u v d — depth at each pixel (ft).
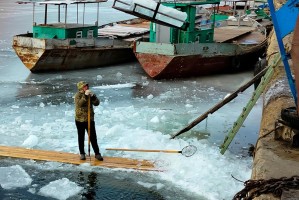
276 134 20.26
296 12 17.24
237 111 42.88
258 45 62.49
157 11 53.21
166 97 48.08
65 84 53.01
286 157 17.94
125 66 65.82
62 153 30.17
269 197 14.21
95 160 28.94
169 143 31.99
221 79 58.34
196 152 29.84
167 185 25.84
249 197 14.34
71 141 33.04
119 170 27.66
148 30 77.00
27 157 29.27
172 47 54.34
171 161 28.60
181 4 57.26
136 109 42.86
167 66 54.80
